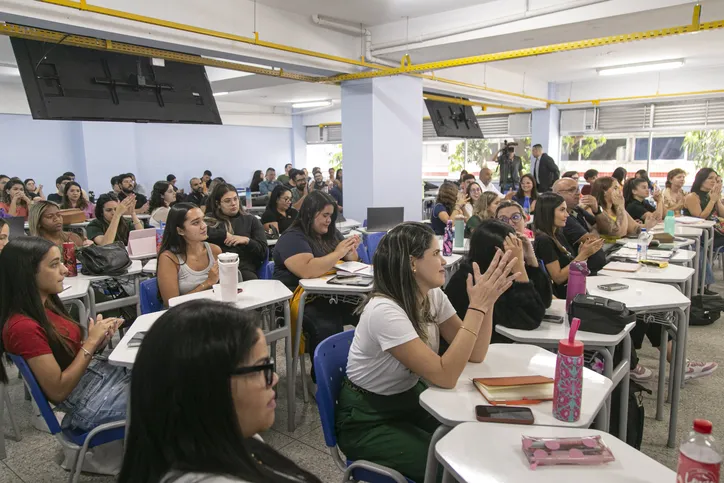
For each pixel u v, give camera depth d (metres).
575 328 1.27
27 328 1.71
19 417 2.70
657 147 9.39
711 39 6.35
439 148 12.48
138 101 4.70
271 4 4.81
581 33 4.62
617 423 2.05
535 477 1.03
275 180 10.72
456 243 3.95
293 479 0.72
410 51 5.47
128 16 3.73
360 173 6.18
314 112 14.09
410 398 1.57
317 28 5.34
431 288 1.62
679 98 8.77
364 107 6.01
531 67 8.27
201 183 9.36
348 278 2.72
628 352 2.04
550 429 1.23
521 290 1.94
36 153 9.70
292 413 2.53
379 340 1.49
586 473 1.05
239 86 7.91
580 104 9.84
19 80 8.61
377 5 4.86
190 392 0.64
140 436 0.66
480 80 8.05
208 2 4.35
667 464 2.24
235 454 0.65
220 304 0.73
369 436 1.50
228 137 12.97
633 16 4.07
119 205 4.16
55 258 1.86
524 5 4.53
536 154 8.84
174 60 4.82
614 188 3.93
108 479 2.12
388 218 5.14
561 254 2.74
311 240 2.92
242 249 3.66
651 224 4.31
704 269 4.44
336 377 1.65
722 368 3.19
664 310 2.28
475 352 1.62
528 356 1.69
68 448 1.74
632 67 7.91
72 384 1.75
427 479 1.33
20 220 4.45
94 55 4.44
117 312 3.27
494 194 4.41
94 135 10.05
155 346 0.66
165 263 2.55
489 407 1.32
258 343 0.72
